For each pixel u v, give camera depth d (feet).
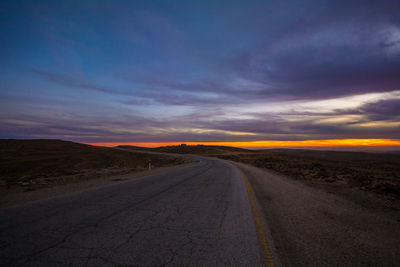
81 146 343.05
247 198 21.84
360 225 14.12
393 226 14.17
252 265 8.52
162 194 23.56
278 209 17.67
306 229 12.97
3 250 9.55
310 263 8.80
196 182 33.81
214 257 9.14
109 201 19.88
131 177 41.65
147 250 9.73
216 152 298.56
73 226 12.85
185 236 11.48
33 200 20.21
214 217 15.03
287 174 52.60
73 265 8.32
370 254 9.84
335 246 10.61
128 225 13.16
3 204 18.58
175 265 8.43
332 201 21.63
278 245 10.53
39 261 8.60
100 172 57.88
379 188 30.71
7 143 288.10
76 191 25.35
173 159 159.74
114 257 9.02
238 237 11.43
